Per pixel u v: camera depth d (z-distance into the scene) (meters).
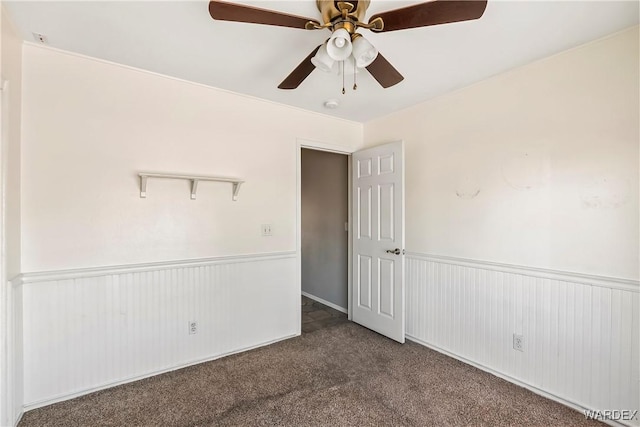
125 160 2.19
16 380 1.77
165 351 2.35
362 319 3.33
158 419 1.82
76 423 1.79
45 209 1.94
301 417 1.84
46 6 1.55
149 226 2.28
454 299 2.60
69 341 2.01
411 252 2.96
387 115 3.20
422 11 1.26
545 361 2.06
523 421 1.82
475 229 2.45
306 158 4.57
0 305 1.58
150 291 2.29
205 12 1.59
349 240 3.58
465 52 1.97
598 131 1.84
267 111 2.83
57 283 1.97
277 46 1.91
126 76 2.19
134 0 1.50
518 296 2.20
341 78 2.31
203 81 2.43
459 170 2.56
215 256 2.57
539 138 2.08
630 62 1.73
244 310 2.73
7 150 1.63
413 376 2.30
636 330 1.72
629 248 1.74
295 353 2.68
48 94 1.95
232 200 2.65
